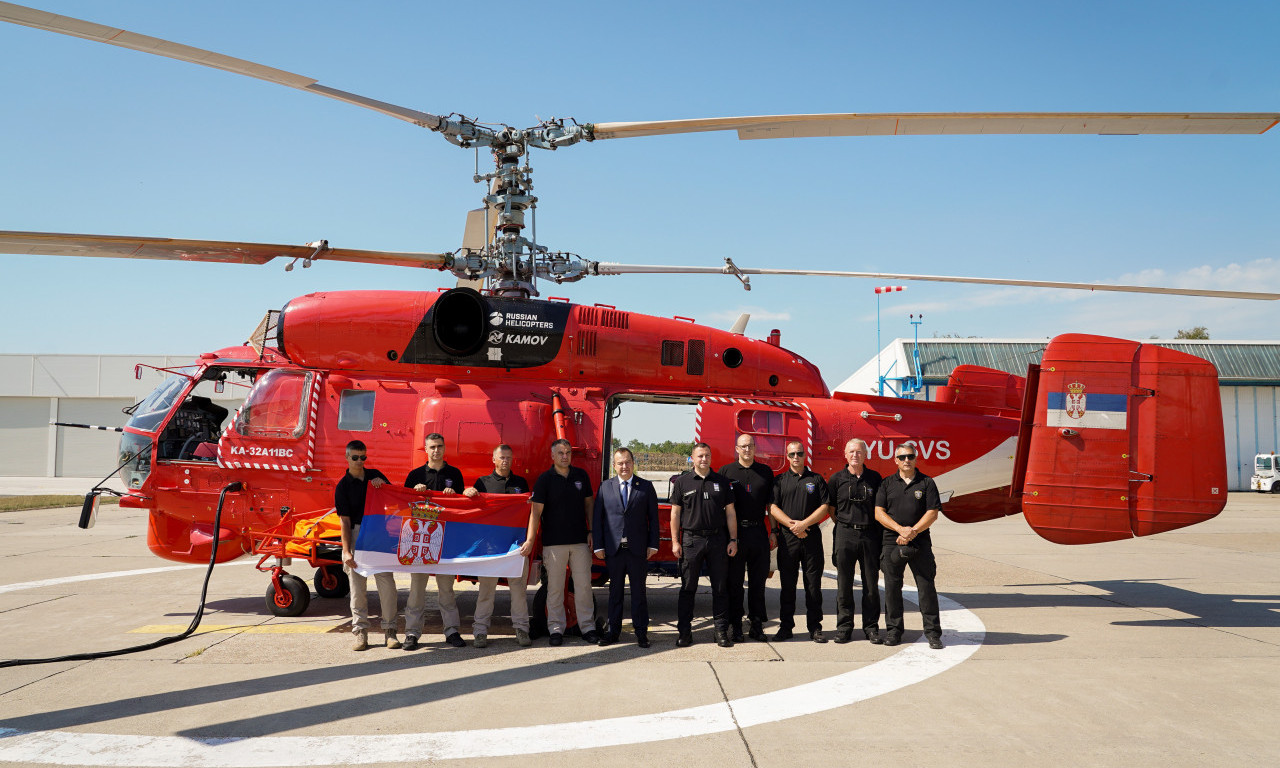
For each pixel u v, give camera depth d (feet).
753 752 14.11
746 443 23.22
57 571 37.04
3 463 130.52
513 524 22.84
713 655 21.27
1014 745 14.48
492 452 25.68
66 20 16.78
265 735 14.93
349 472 22.21
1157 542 51.39
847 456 23.13
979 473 29.19
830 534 49.47
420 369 27.35
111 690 17.84
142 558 41.39
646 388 28.07
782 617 23.48
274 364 27.86
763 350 29.50
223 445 26.68
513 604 22.49
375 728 15.34
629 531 22.36
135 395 132.36
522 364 27.45
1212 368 26.25
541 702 17.02
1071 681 18.66
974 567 39.24
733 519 22.57
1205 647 22.16
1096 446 26.58
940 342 120.16
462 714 16.17
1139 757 13.94
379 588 22.11
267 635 23.70
